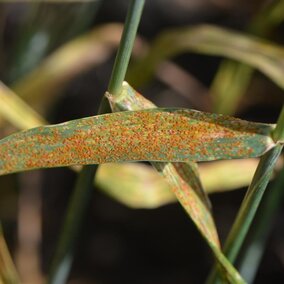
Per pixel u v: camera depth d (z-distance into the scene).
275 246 0.69
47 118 0.58
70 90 0.79
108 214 0.75
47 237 0.74
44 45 0.54
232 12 0.81
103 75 0.80
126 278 0.73
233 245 0.31
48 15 0.53
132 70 0.49
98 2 0.53
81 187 0.33
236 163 0.38
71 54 0.52
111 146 0.29
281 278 0.69
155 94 0.78
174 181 0.30
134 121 0.29
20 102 0.39
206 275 0.72
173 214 0.75
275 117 0.75
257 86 0.64
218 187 0.38
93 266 0.73
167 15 0.84
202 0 0.85
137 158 0.29
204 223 0.31
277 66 0.44
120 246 0.74
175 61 0.80
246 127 0.29
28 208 0.67
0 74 0.61
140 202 0.37
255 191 0.30
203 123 0.29
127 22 0.28
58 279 0.35
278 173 0.40
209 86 0.79
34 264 0.67
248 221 0.30
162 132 0.29
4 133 0.49
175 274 0.73
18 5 0.79
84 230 0.75
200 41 0.46
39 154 0.29
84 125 0.29
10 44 0.77
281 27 0.67
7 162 0.29
